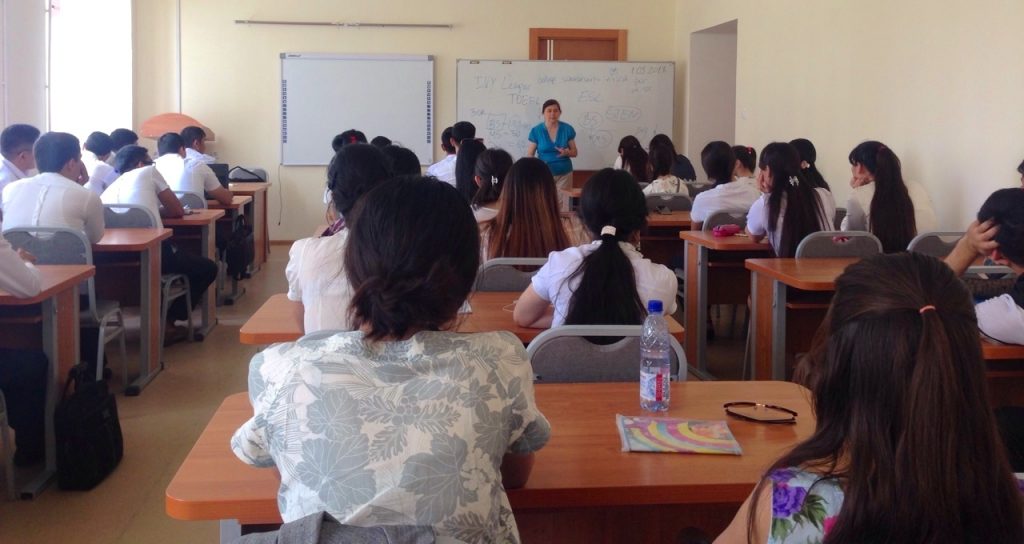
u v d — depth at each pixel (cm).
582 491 146
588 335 209
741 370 479
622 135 953
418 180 130
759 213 425
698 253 467
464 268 129
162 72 918
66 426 309
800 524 101
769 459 157
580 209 245
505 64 938
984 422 96
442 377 124
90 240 414
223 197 648
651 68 948
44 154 407
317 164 941
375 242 126
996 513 96
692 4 919
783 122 728
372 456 119
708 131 938
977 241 236
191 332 525
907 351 96
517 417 129
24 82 655
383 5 934
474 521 120
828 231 397
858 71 612
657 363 184
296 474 121
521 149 950
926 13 534
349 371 124
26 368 309
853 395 100
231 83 926
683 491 147
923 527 94
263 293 684
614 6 959
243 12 920
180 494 142
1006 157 470
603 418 178
